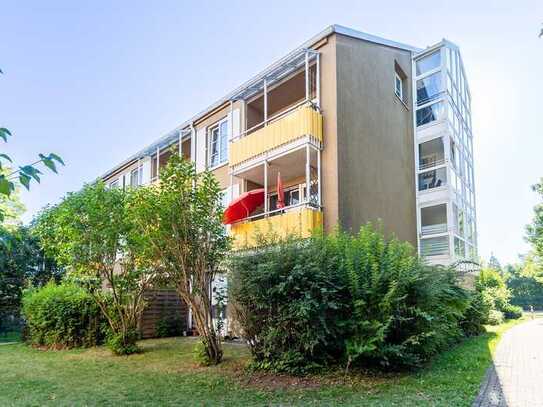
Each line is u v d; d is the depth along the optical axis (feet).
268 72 53.98
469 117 80.33
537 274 117.91
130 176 89.20
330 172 46.60
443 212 60.03
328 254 30.19
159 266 40.96
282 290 28.89
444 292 33.65
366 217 49.19
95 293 49.55
